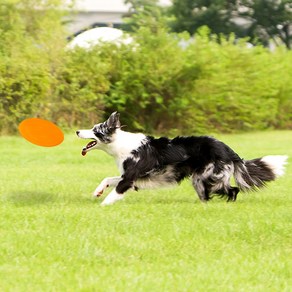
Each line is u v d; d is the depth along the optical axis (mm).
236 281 7102
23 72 25250
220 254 8148
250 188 11547
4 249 8156
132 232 9109
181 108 28641
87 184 13617
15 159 18672
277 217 10289
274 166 11594
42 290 6715
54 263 7664
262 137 27875
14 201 11500
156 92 28375
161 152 11250
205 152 11320
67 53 27047
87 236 8812
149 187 11398
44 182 13891
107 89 27406
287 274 7398
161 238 8797
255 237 9000
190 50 28438
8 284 6879
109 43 28031
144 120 28703
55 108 26312
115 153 11281
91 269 7438
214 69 28578
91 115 27203
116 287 6785
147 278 7070
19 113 25531
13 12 27766
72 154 20031
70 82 26797
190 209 10797
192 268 7527
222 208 10945
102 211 10461
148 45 28234
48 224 9539
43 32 28266
